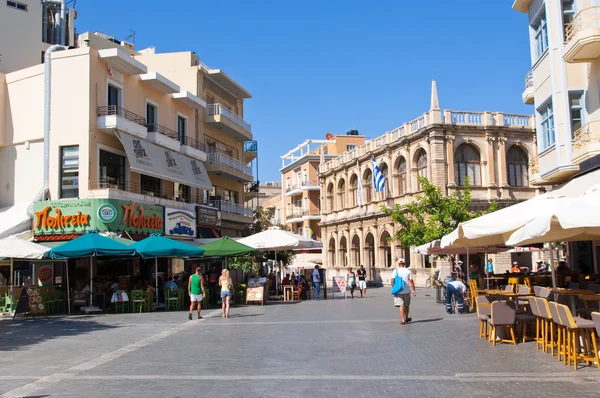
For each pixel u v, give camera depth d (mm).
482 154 45000
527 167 46312
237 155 47062
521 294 14789
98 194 26812
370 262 55688
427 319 18219
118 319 20422
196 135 38594
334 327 16516
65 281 27250
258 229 50688
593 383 8531
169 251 23547
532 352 11305
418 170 47312
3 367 10883
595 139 19578
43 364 11148
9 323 19641
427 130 44438
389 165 50906
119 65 29219
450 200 35125
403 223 37156
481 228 12742
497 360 10555
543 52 23000
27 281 27109
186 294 27594
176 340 14422
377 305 25562
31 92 28984
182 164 34375
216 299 28688
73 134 27406
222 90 44594
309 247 30906
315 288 32156
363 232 55875
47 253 21906
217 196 42531
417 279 46344
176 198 34688
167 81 32750
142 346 13430
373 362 10656
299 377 9406
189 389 8688
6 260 24797
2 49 34812
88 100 27328
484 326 13641
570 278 20469
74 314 22734
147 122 32469
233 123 42719
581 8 20812
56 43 38438
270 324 17797
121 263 29531
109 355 12133
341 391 8359
